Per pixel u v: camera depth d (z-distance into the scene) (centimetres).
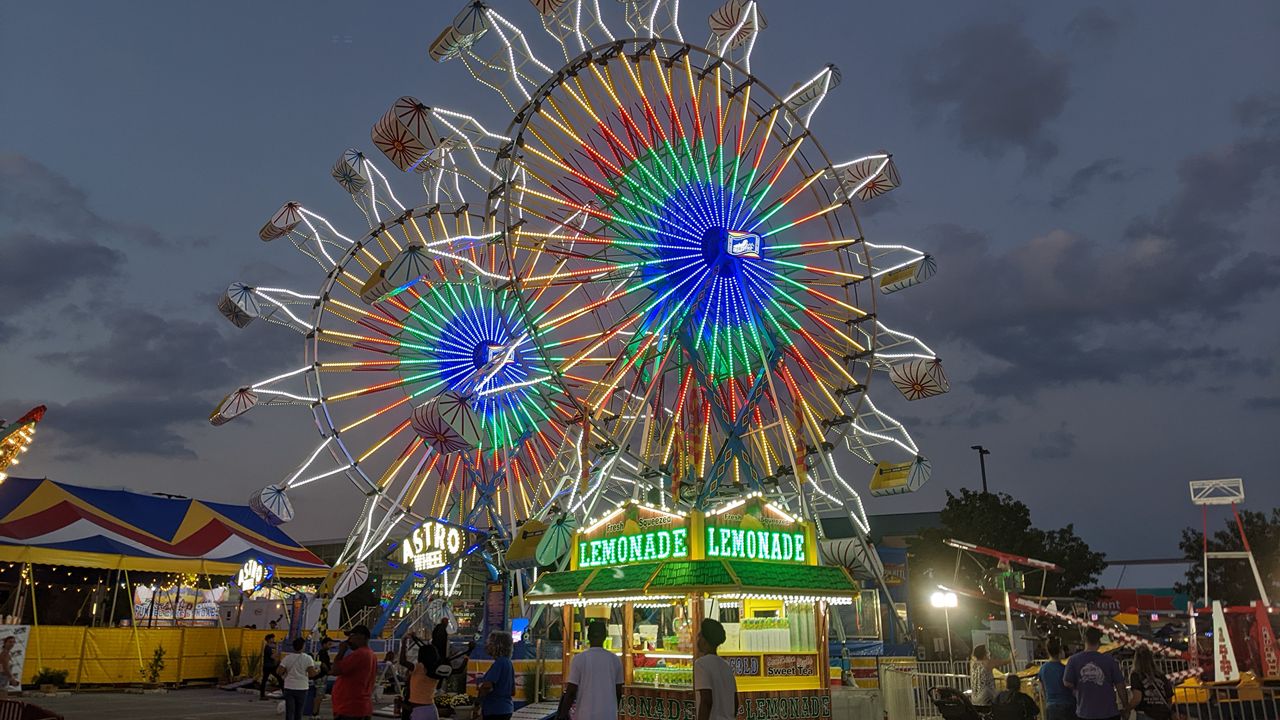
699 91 2614
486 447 3056
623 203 2442
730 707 784
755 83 2639
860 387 2661
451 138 2744
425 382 3161
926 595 3756
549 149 2477
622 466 2478
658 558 1445
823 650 1498
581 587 1509
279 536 3753
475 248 3256
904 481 2584
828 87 2731
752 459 2438
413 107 2308
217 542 3253
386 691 2669
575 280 2442
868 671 2111
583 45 2644
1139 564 5975
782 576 1413
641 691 1456
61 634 2669
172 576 3781
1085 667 1022
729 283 2467
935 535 4234
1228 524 4522
